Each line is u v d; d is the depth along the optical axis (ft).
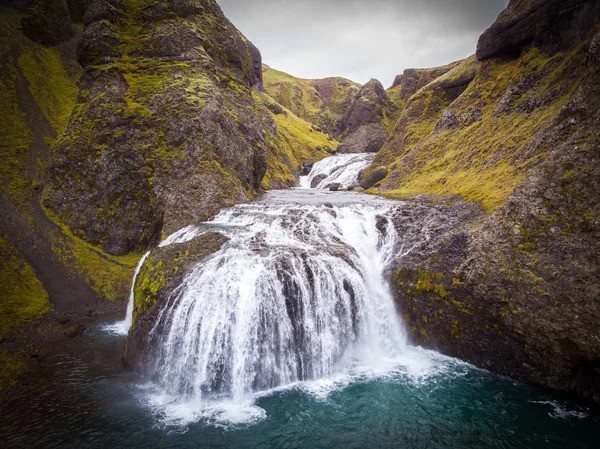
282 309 57.77
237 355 54.19
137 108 108.88
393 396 50.78
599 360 44.19
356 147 303.48
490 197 74.54
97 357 61.52
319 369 57.67
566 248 47.70
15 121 118.01
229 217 93.97
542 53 108.58
